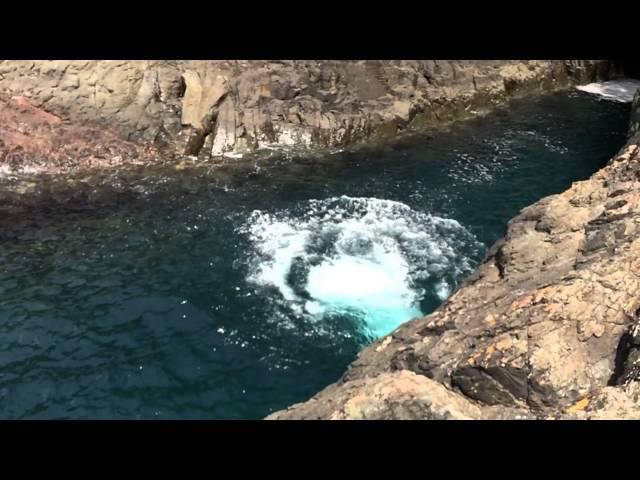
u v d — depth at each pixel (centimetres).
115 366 1426
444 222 2062
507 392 945
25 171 2283
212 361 1445
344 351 1477
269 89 2703
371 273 1770
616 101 3272
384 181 2350
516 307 1072
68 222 2003
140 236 1936
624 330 988
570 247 1259
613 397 858
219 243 1911
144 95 2564
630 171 1430
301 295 1673
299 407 1105
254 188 2273
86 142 2414
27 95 2452
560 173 2416
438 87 2983
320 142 2625
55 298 1642
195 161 2458
